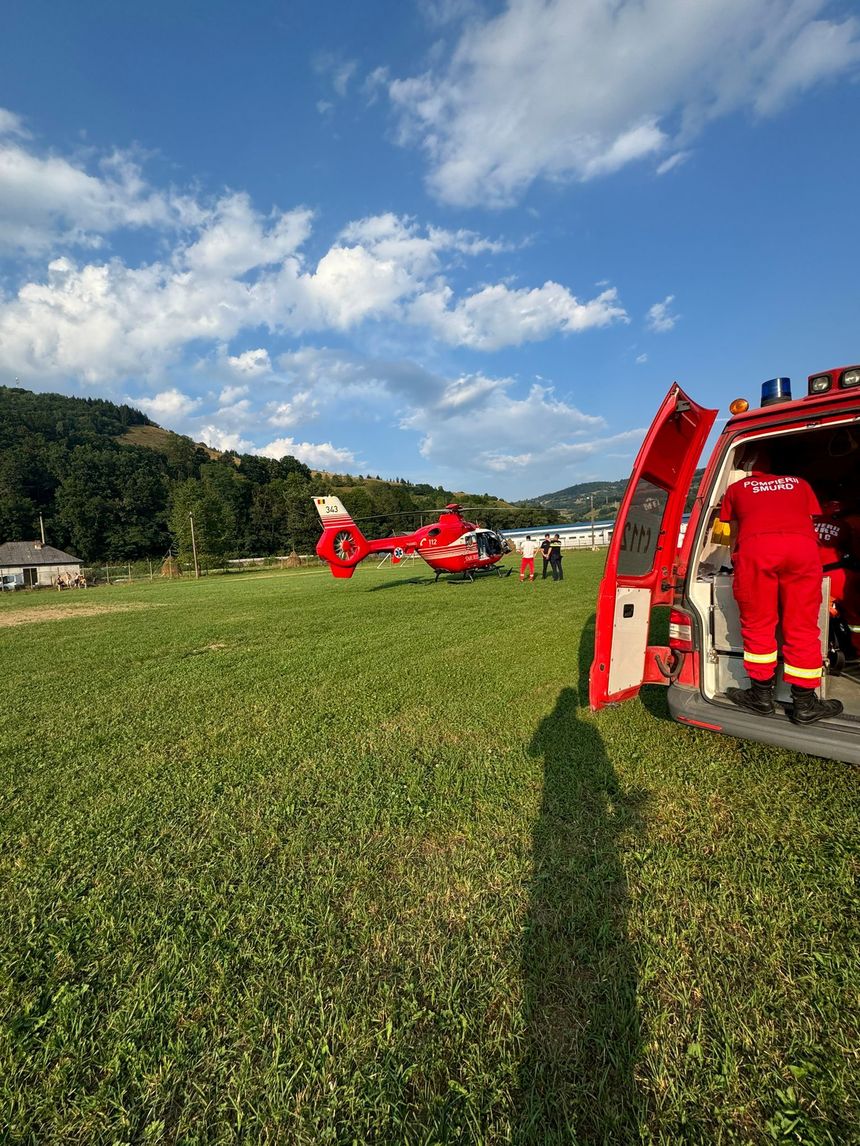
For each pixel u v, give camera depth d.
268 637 9.20
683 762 3.50
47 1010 1.80
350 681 5.92
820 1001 1.71
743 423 3.53
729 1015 1.67
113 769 3.82
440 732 4.26
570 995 1.77
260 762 3.85
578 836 2.69
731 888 2.25
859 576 3.97
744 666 3.29
